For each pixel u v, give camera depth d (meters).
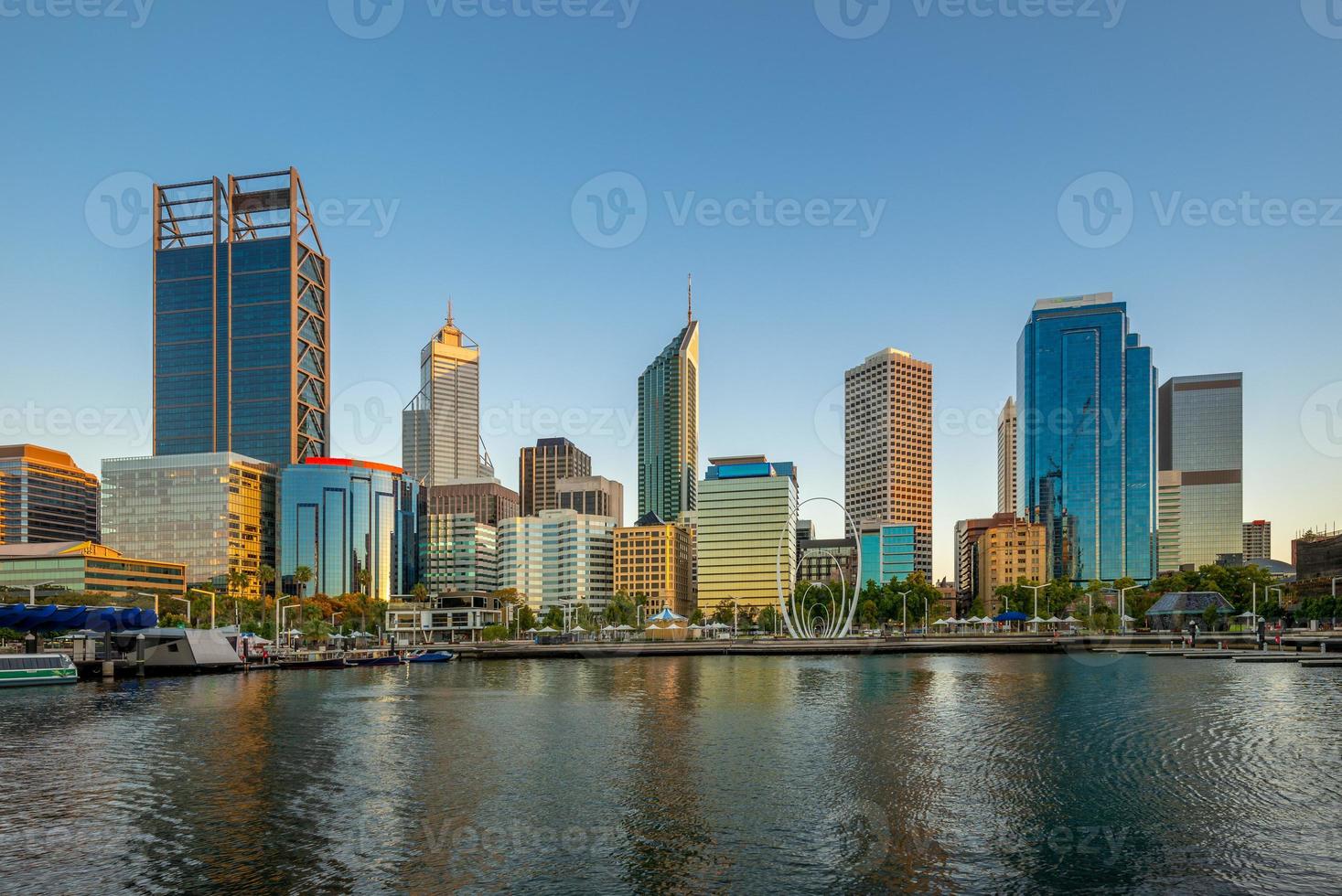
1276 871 38.84
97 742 70.88
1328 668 129.75
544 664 163.88
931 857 41.25
